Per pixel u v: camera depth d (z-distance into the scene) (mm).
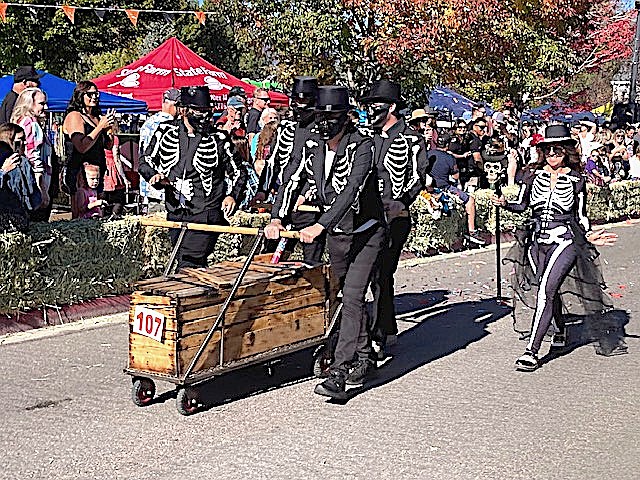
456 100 22297
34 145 9281
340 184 6492
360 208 6547
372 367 7145
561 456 5535
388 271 7832
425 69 21031
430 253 13898
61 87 16016
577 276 8094
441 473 5250
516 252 8094
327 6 20172
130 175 14016
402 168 7605
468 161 15836
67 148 10445
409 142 7648
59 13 25672
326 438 5816
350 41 20250
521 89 21609
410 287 11219
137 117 17797
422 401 6621
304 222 7793
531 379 7234
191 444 5688
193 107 7422
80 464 5352
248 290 6402
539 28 21469
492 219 15234
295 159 6750
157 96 17125
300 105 6758
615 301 10469
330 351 7184
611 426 6094
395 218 7719
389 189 7629
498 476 5215
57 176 9914
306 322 6922
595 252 8023
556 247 7609
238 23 21344
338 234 6551
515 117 22109
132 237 9750
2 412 6266
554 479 5180
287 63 20812
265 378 7164
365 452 5574
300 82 6750
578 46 23438
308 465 5355
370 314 7551
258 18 20609
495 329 8977
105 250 9484
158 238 10000
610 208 19250
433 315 9625
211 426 6020
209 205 7500
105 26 27656
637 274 12398
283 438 5809
